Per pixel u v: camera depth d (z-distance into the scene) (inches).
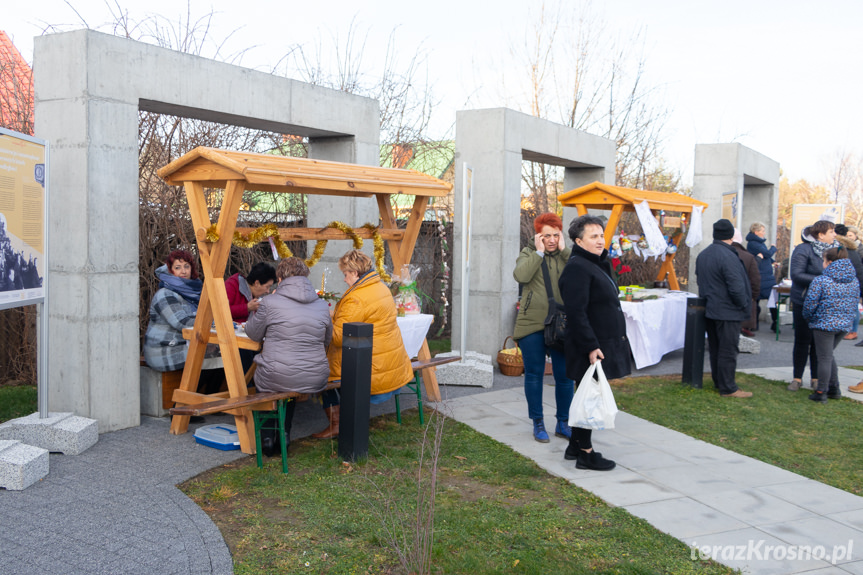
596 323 166.7
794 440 203.2
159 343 209.3
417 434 199.8
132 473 162.1
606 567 120.9
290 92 248.7
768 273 414.9
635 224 491.5
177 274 215.5
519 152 308.7
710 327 266.5
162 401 213.6
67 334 192.5
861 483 168.1
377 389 187.3
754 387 274.4
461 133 303.1
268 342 172.2
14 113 263.4
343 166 208.5
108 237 191.6
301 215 327.9
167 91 205.8
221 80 222.7
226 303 182.1
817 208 518.6
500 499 152.3
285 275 178.5
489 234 301.4
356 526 134.3
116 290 194.5
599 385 164.4
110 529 131.0
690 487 162.2
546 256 193.9
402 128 432.1
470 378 269.3
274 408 169.2
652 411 234.5
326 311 179.6
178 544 125.0
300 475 163.9
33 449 159.3
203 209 183.9
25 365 272.7
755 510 148.8
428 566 114.8
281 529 133.3
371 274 188.7
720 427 215.6
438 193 232.5
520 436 201.3
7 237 159.5
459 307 309.1
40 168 171.2
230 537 129.5
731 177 435.8
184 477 160.2
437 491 154.9
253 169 167.2
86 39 182.2
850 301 244.4
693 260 450.9
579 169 389.4
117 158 192.5
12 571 113.7
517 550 126.6
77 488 151.9
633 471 173.2
